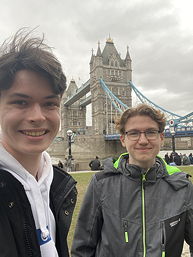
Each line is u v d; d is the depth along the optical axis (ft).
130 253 2.21
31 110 1.42
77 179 13.51
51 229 1.68
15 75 1.36
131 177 2.41
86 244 2.49
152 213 2.27
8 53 1.37
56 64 1.44
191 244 2.38
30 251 1.43
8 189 1.39
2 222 1.33
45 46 1.45
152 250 2.14
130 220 2.28
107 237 2.32
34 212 1.51
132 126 2.40
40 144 1.47
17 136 1.44
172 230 2.21
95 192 2.51
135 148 2.38
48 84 1.43
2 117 1.43
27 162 1.54
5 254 1.28
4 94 1.41
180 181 2.39
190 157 25.89
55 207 1.75
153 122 2.39
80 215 2.58
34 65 1.36
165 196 2.33
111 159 2.69
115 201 2.38
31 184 1.51
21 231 1.41
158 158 2.60
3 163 1.45
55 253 1.58
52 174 1.73
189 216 2.32
